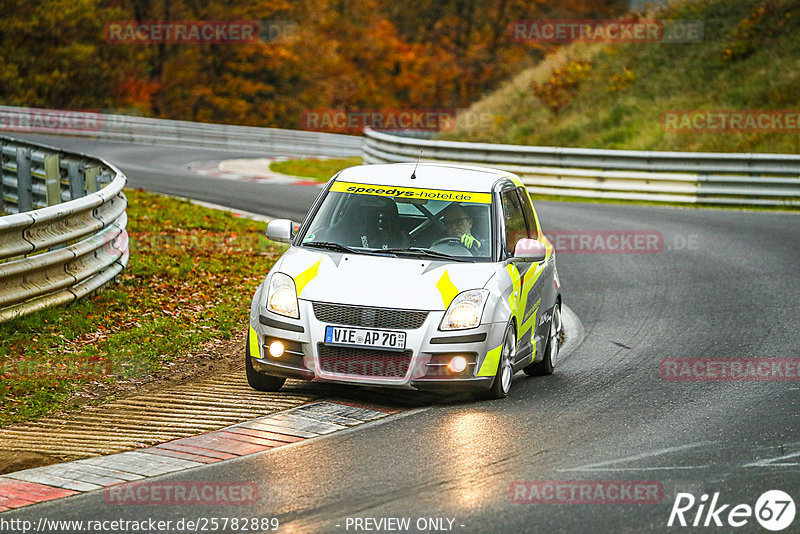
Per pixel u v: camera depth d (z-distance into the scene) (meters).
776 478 21.75
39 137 144.62
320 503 19.81
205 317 38.72
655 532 18.50
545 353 33.06
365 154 120.75
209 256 51.44
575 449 23.86
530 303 31.34
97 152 129.75
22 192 56.44
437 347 27.33
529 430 25.56
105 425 25.69
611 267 56.19
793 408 28.11
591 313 43.81
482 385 28.00
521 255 30.03
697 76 129.25
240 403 27.97
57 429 25.33
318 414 26.84
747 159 85.19
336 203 31.48
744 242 64.88
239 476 21.56
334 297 27.70
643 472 22.09
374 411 27.31
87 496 20.28
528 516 19.16
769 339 38.16
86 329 34.75
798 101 112.62
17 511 19.38
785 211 82.44
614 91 133.62
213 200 79.38
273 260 52.44
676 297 47.31
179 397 28.56
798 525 19.02
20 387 28.39
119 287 42.09
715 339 38.25
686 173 87.44
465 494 20.44
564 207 83.06
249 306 41.34
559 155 92.81
